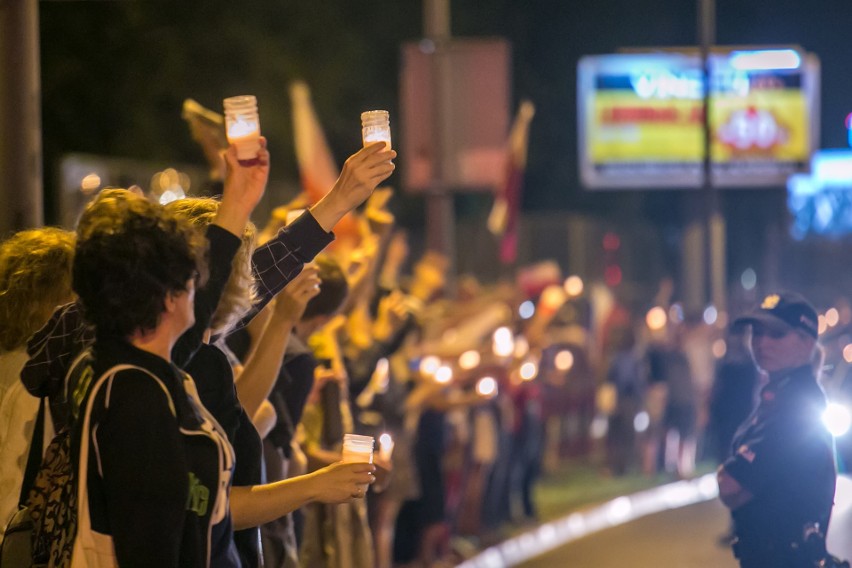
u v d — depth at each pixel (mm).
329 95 65438
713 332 47844
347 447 10367
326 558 16156
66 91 54094
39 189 16172
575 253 63094
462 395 25594
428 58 33406
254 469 10086
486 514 31484
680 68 72188
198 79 58156
